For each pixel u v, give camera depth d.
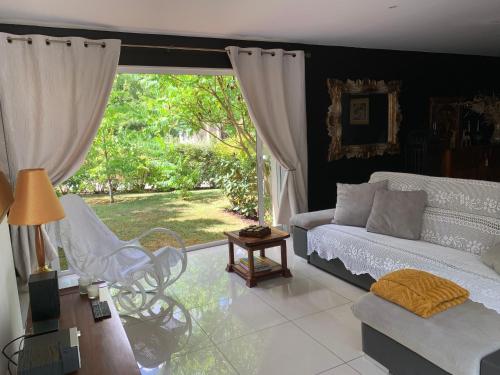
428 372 1.83
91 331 1.85
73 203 2.92
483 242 2.73
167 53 4.09
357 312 2.19
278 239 3.43
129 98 5.52
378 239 3.13
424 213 3.17
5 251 2.06
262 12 3.47
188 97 5.41
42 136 3.48
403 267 2.70
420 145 5.71
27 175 2.15
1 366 1.68
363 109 5.39
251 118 4.47
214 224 5.80
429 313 1.90
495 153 6.13
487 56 6.64
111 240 3.08
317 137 5.12
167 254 3.08
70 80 3.55
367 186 3.63
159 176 6.02
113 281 2.86
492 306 2.08
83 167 5.50
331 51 5.09
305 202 4.89
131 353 1.66
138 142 5.80
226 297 3.19
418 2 3.44
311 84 5.00
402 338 1.91
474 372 1.61
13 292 2.18
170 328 2.72
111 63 3.69
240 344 2.49
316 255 3.70
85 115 3.64
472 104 6.39
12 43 3.31
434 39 5.02
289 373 2.17
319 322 2.72
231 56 4.25
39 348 1.51
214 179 5.77
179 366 2.28
